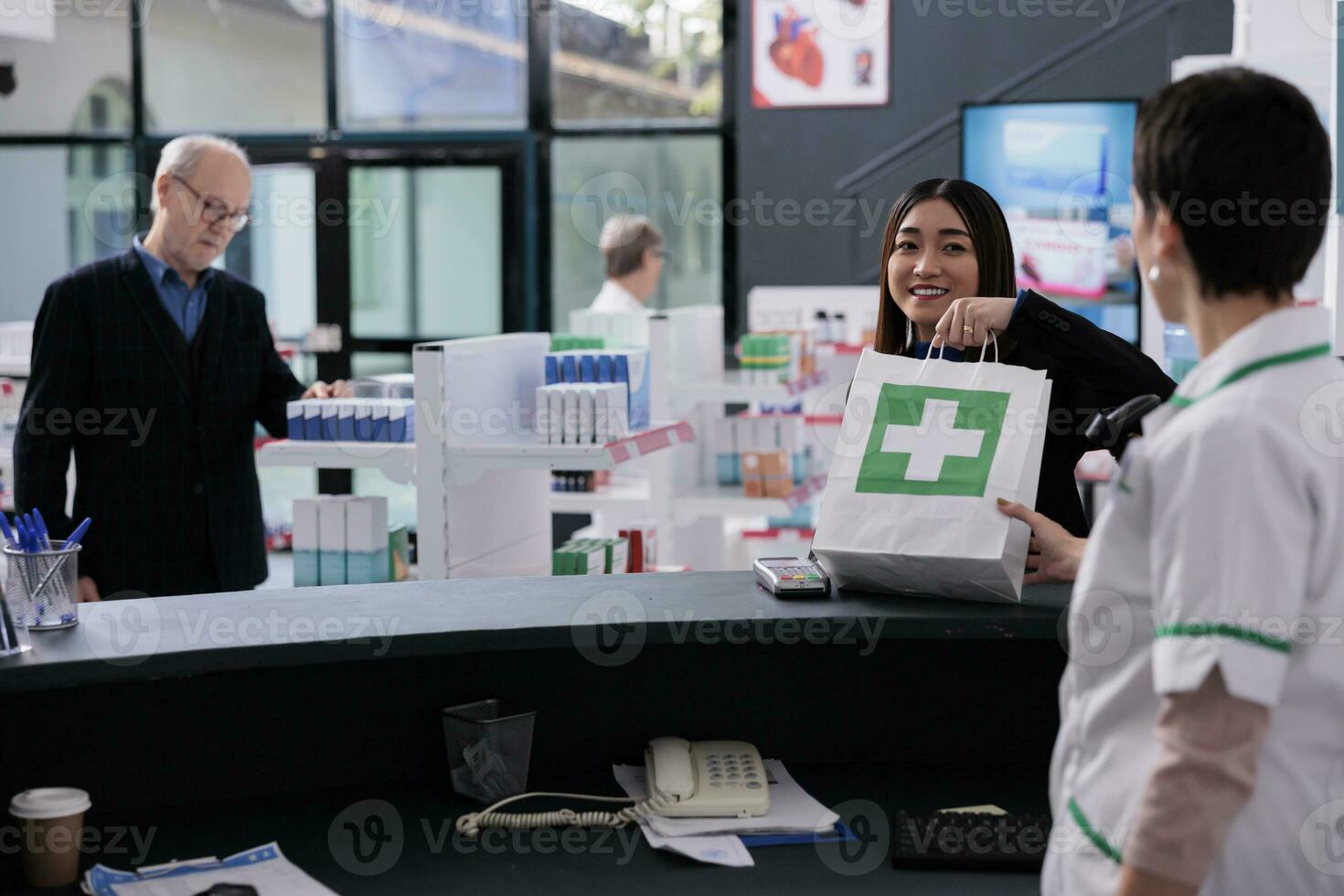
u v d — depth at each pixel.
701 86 7.04
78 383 2.91
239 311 3.11
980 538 1.58
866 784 1.74
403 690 1.76
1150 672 1.02
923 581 1.66
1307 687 0.96
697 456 4.97
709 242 7.12
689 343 4.76
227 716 1.69
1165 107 1.02
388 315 7.34
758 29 6.88
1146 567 1.02
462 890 1.45
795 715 1.81
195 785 1.68
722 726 1.81
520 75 7.17
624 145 7.14
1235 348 0.98
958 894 1.43
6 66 7.33
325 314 7.33
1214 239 0.99
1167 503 0.97
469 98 7.23
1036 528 1.57
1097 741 1.05
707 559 5.36
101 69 7.37
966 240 2.12
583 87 7.14
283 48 7.28
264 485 7.45
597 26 7.09
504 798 1.68
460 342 3.29
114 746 1.64
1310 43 3.30
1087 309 6.30
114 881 1.44
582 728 1.79
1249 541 0.92
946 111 6.77
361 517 3.25
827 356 5.44
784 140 6.94
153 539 2.96
